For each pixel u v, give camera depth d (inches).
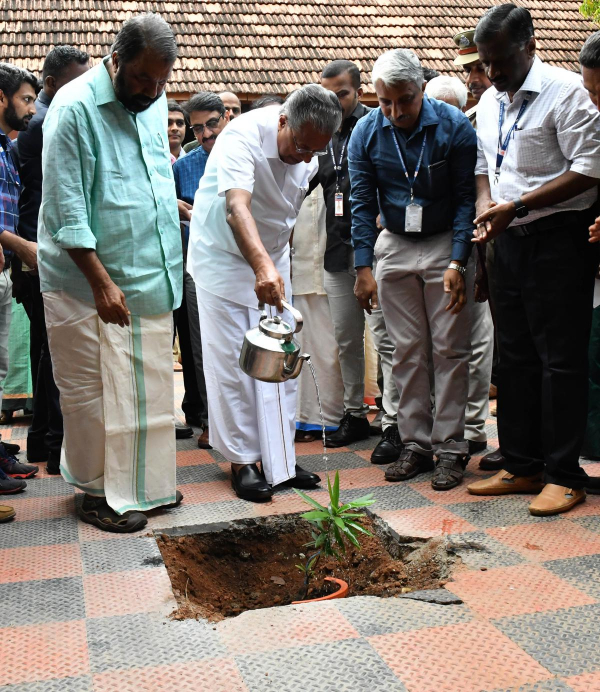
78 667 93.4
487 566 119.8
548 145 138.3
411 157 155.6
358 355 195.6
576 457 142.8
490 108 149.6
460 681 89.7
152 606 108.9
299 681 90.0
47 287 136.2
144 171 137.4
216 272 154.3
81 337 135.4
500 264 148.3
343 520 125.7
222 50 477.7
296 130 136.6
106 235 134.3
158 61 125.5
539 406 150.0
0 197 158.1
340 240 188.1
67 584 115.7
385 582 123.9
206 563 136.6
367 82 464.8
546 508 139.8
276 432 155.4
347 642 98.2
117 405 138.5
